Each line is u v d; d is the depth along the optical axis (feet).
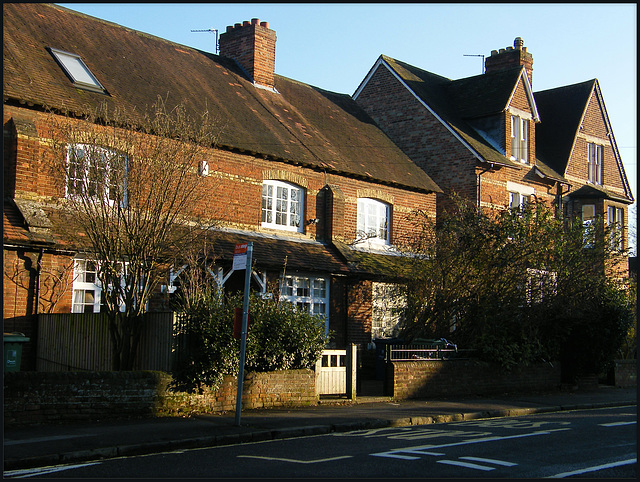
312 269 61.72
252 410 43.68
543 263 63.62
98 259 42.73
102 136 43.24
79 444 31.14
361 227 72.64
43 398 36.37
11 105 48.34
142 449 31.48
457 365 56.54
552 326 65.36
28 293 46.75
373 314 69.77
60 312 48.39
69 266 48.44
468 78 97.76
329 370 49.67
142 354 42.83
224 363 41.34
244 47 80.12
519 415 48.29
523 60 95.91
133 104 57.41
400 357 54.34
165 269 46.11
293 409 44.78
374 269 67.15
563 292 63.82
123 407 38.68
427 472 26.04
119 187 42.32
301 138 71.26
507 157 88.89
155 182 42.65
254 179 63.05
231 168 61.26
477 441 33.88
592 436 36.01
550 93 108.37
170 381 40.50
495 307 60.70
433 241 62.90
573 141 100.01
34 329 46.93
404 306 65.46
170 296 54.03
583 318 65.00
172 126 48.98
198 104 64.80
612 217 104.32
